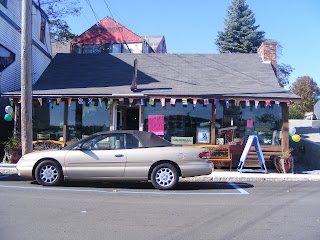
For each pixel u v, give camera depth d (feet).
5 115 50.70
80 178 31.73
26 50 38.75
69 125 50.08
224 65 60.49
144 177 31.45
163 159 31.24
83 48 121.39
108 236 17.71
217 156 46.16
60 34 109.29
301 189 32.91
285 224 20.22
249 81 54.08
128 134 32.24
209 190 31.71
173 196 28.40
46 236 17.57
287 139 47.47
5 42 54.29
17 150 47.62
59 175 31.89
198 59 62.90
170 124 48.93
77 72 58.34
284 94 47.60
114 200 26.45
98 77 56.13
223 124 48.80
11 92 48.88
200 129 48.65
